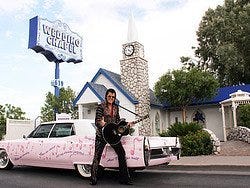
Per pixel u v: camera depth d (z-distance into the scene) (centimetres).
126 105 2247
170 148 781
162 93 2270
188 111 2583
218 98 2420
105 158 730
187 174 842
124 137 718
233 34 3145
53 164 827
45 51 2033
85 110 2333
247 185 673
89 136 771
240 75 3278
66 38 2202
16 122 1706
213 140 1291
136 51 2364
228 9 3334
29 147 877
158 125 2522
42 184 724
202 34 3372
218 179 751
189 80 2192
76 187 679
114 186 681
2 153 972
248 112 1894
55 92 2186
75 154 775
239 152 1264
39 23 1975
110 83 2327
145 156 682
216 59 3366
